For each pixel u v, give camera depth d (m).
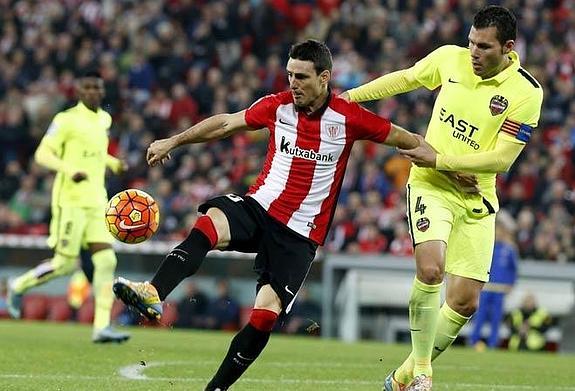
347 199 75.31
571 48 86.62
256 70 87.88
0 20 97.56
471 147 29.17
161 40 91.81
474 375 37.31
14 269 69.44
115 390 28.70
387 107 80.44
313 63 25.69
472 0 87.81
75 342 44.50
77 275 68.06
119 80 89.19
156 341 48.34
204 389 27.06
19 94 89.81
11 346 41.09
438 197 28.80
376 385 32.59
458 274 29.47
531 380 36.19
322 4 93.62
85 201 44.09
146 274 67.00
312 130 26.41
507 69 28.94
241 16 92.94
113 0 97.06
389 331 63.84
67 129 43.81
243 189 75.94
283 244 26.38
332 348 49.53
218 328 65.19
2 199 81.94
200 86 86.50
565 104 82.25
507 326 62.84
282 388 30.77
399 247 68.56
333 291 64.56
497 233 58.72
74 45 93.94
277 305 25.97
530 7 88.56
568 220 72.12
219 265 66.31
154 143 26.72
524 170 75.44
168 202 76.00
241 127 26.75
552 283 63.06
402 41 87.88
